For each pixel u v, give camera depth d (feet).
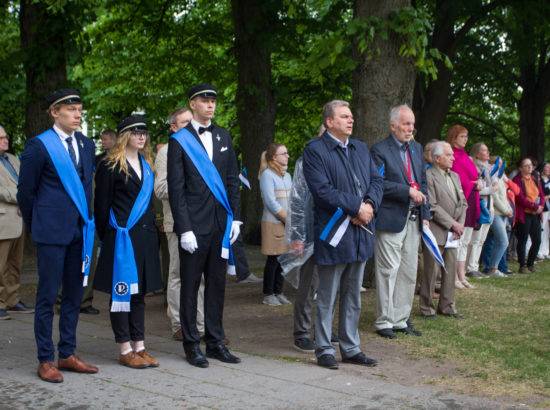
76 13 36.04
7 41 57.93
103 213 14.49
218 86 61.72
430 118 43.83
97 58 61.77
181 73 60.08
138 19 52.80
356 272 15.11
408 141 18.51
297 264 16.43
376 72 25.34
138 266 14.49
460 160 25.32
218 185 15.06
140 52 60.08
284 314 21.65
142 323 14.75
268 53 43.80
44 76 36.58
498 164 30.17
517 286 27.91
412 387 12.98
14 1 42.70
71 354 13.94
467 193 25.41
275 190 23.02
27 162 13.33
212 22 55.42
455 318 20.81
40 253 13.48
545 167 41.09
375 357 15.71
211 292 15.26
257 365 14.80
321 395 12.30
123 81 65.16
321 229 14.73
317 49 25.03
